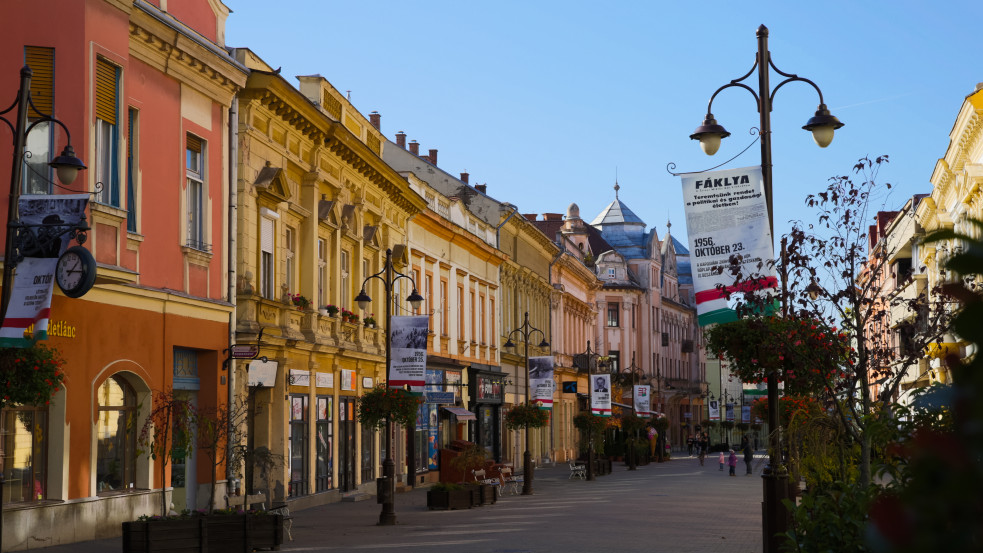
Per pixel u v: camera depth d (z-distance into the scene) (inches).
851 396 561.3
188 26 981.2
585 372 3277.6
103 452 830.5
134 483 877.8
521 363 2586.1
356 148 1412.4
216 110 1033.5
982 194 1556.3
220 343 1019.3
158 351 899.4
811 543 366.6
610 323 4367.6
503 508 1261.1
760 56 606.9
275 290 1173.1
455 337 2031.3
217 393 1007.6
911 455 98.3
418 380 1157.7
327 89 1364.4
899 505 98.0
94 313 799.1
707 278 575.8
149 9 874.8
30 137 724.7
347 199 1448.1
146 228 879.1
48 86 725.9
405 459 1708.9
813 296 574.2
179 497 978.7
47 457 757.3
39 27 726.5
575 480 2032.5
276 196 1146.7
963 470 91.0
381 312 1601.9
